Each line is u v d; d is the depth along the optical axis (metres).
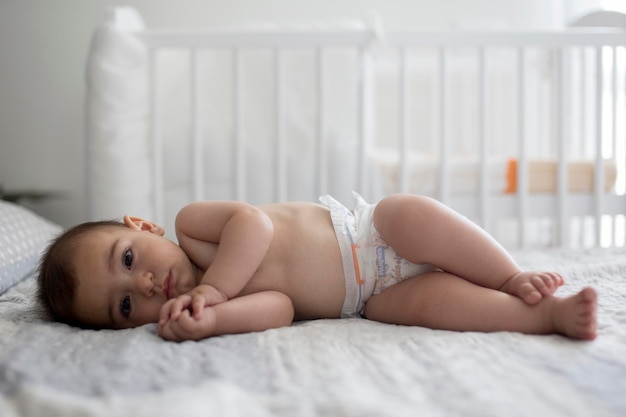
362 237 1.16
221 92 2.17
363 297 1.16
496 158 2.16
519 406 0.66
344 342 0.93
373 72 2.80
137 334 0.98
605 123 2.79
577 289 1.27
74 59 2.90
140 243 1.10
